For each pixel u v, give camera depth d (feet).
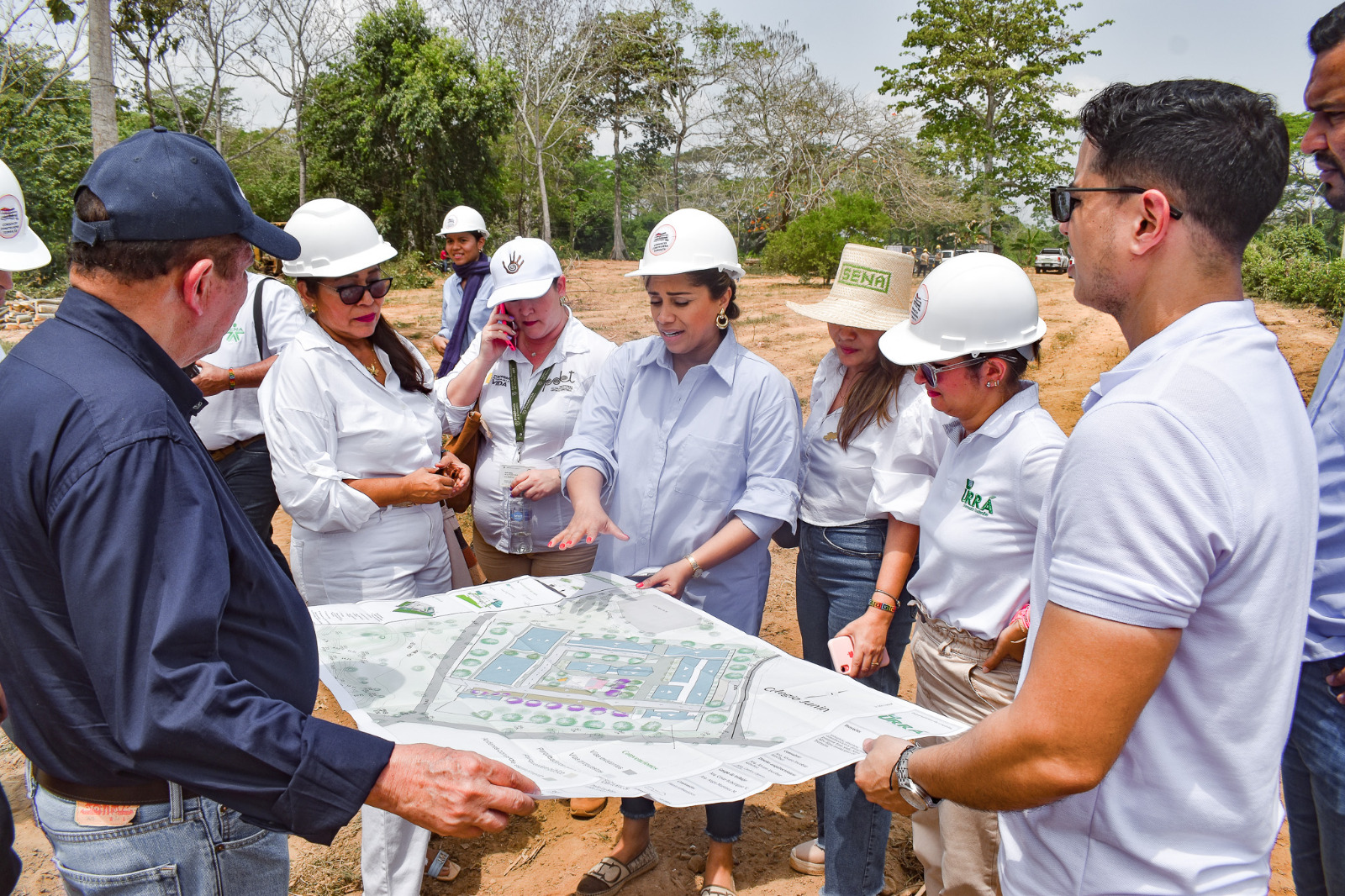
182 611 4.03
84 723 4.36
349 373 8.78
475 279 16.80
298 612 5.09
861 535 8.37
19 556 4.14
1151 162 3.67
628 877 8.93
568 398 10.48
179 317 4.60
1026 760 3.61
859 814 7.82
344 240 8.35
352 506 8.45
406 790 4.27
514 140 120.98
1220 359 3.53
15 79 60.34
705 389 8.37
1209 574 3.45
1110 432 3.49
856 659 7.66
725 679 6.08
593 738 5.24
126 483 4.00
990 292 6.15
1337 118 5.10
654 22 142.20
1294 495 3.57
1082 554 3.49
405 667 6.28
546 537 10.64
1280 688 3.68
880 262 8.05
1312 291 58.75
